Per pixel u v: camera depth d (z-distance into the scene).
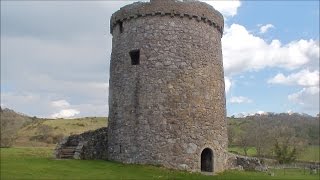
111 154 24.95
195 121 23.45
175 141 22.94
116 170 20.83
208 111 24.06
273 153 64.81
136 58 24.89
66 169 20.11
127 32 25.02
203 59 24.47
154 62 23.81
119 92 24.84
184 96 23.50
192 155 23.03
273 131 76.62
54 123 76.38
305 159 68.38
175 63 23.77
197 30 24.58
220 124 24.88
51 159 24.27
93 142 26.42
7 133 53.44
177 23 24.25
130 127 23.77
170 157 22.75
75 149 26.22
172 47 23.94
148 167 22.22
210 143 23.78
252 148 72.44
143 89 23.72
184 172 21.89
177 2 24.28
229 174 23.20
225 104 26.25
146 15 24.41
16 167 19.70
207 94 24.23
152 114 23.28
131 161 23.36
